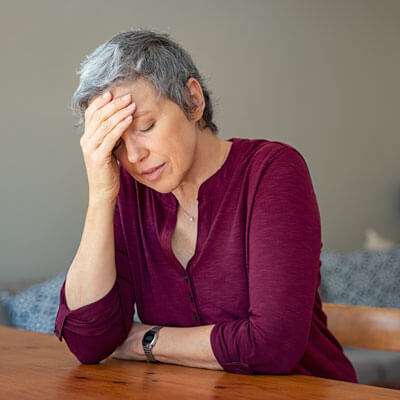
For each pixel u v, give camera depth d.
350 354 3.63
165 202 1.44
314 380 1.09
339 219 5.66
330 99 5.67
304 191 1.33
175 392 0.97
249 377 1.13
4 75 3.92
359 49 5.90
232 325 1.24
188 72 1.29
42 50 4.08
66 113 4.19
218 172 1.39
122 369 1.22
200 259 1.38
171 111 1.25
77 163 4.24
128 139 1.25
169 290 1.44
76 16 4.23
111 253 1.38
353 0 5.86
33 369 1.19
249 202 1.34
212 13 4.96
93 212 1.39
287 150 1.38
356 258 4.89
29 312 3.15
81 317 1.32
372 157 5.94
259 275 1.26
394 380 3.56
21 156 3.99
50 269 4.09
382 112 6.05
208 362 1.24
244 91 5.12
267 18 5.29
